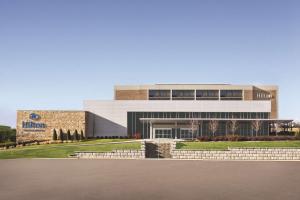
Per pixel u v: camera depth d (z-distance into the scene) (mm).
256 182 27156
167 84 95812
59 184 26328
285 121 78125
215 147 52656
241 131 79062
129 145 55094
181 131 79312
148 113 83562
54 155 51594
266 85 98312
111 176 30625
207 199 20812
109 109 83562
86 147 54594
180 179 28766
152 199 20875
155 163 42906
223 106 83375
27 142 70812
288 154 50000
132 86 95625
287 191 23297
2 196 21844
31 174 32062
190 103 83625
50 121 77062
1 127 86188
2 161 45438
